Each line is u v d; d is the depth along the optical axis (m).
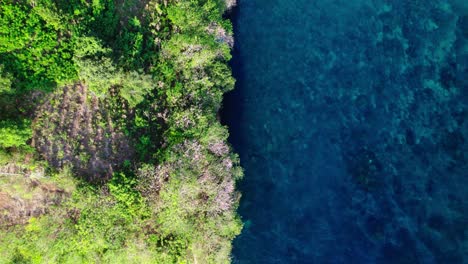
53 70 26.36
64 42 26.62
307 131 36.12
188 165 28.12
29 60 25.73
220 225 29.33
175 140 28.69
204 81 29.61
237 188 34.78
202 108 29.56
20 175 26.02
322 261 35.97
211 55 29.61
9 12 25.03
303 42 35.94
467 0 36.06
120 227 26.83
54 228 26.38
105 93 28.20
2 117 25.50
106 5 28.20
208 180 28.64
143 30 29.39
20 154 25.59
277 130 35.84
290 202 36.03
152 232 28.33
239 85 34.94
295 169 36.06
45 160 26.41
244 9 34.88
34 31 25.72
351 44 36.12
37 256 26.33
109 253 26.91
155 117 29.34
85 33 26.39
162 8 29.84
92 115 28.05
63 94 27.48
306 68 36.00
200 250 29.22
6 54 25.36
